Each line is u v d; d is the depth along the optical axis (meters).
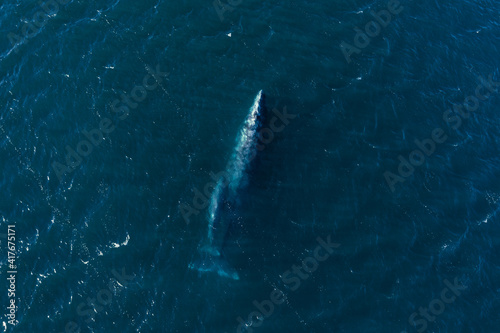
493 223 62.47
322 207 61.03
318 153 63.97
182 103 65.69
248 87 67.38
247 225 59.25
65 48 69.25
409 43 74.19
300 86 68.19
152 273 56.25
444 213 62.25
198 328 53.84
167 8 73.25
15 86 66.31
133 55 69.00
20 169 60.94
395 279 57.88
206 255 57.44
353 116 67.00
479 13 79.62
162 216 59.19
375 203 61.88
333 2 76.50
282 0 75.75
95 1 73.44
